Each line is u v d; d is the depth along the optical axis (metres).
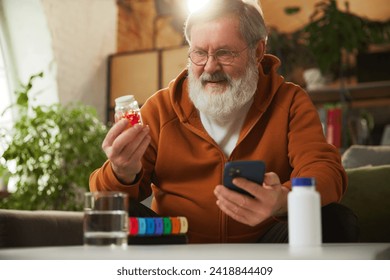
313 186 1.35
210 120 2.12
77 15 5.23
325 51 5.78
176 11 6.57
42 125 4.05
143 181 2.13
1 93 5.16
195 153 2.13
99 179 1.86
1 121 5.09
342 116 5.00
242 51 2.02
